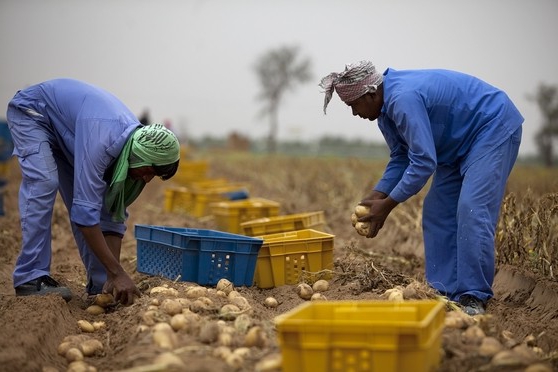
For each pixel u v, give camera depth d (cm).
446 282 1035
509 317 984
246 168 4609
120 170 906
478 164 962
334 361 618
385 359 608
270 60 12150
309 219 1352
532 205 1277
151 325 805
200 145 12156
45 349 802
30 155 938
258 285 1081
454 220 1034
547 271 1145
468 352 699
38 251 953
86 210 893
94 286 1025
